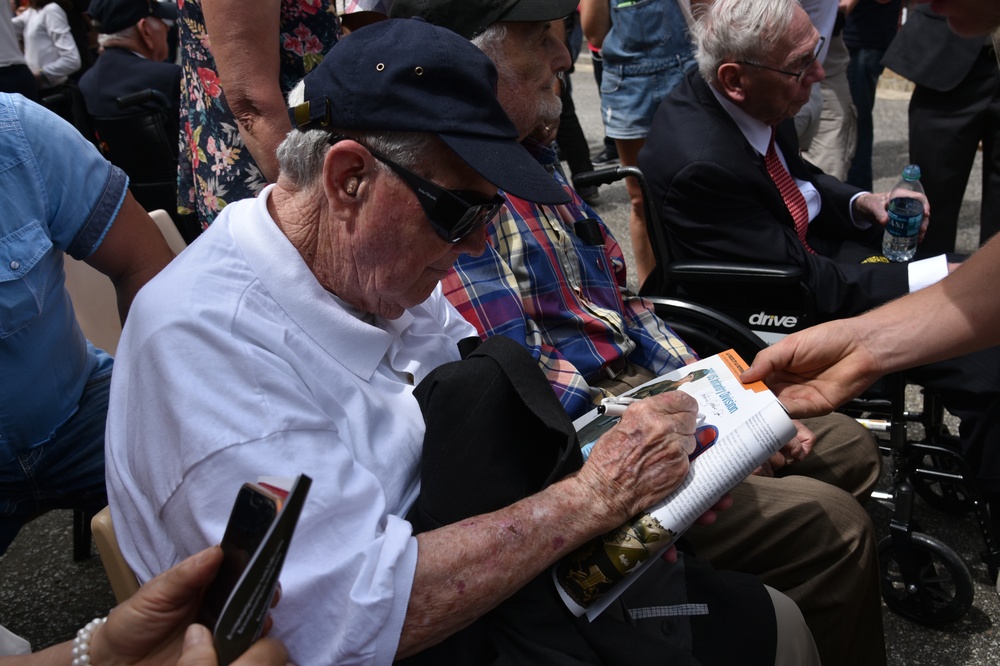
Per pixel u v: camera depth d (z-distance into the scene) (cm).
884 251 289
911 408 330
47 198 162
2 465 167
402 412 139
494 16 185
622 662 131
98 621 106
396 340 147
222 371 118
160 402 118
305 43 222
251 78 198
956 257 254
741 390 154
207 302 123
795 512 178
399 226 125
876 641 187
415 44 121
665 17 387
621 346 213
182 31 222
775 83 249
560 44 200
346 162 122
